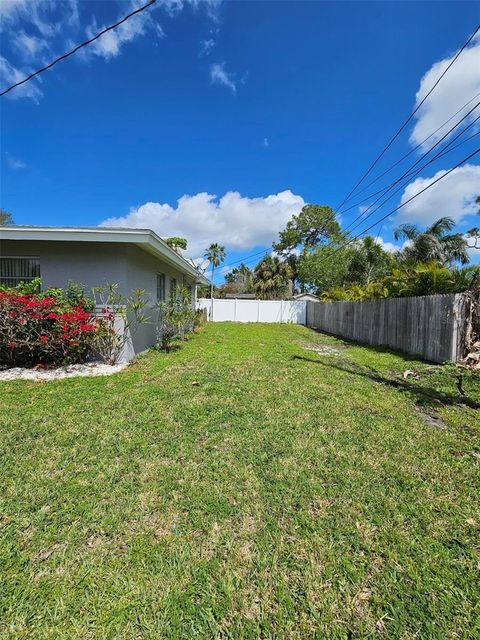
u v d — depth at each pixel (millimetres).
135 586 1550
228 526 1953
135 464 2611
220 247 33375
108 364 6164
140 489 2289
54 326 5805
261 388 4723
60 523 1943
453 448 3002
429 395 4578
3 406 3879
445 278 8562
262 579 1607
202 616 1422
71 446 2896
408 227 13875
